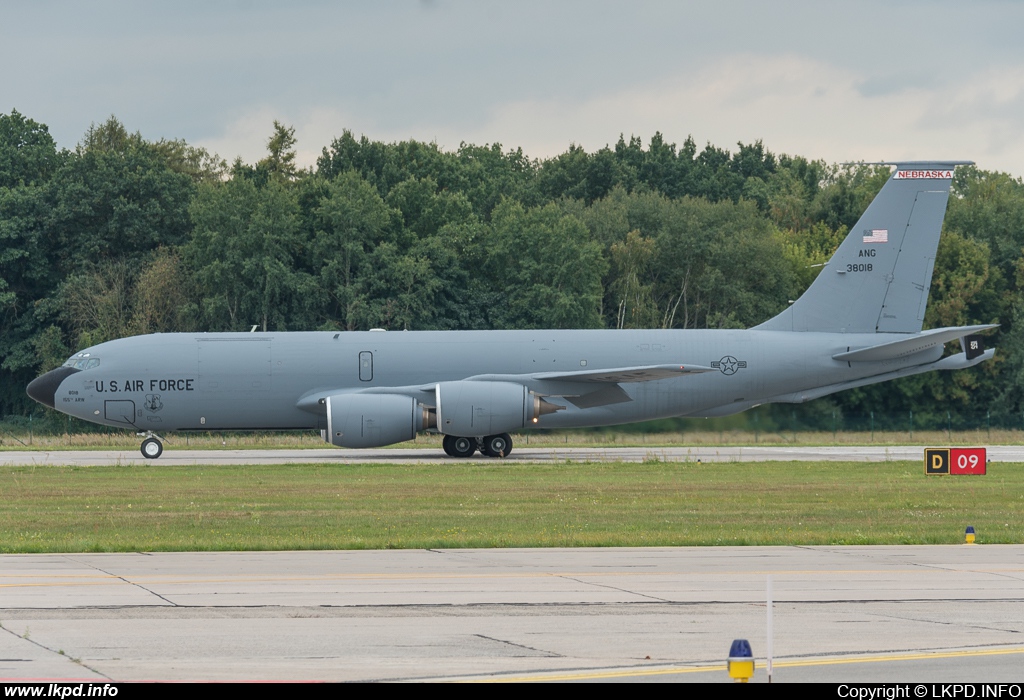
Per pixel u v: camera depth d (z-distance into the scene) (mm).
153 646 47688
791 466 157000
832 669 44281
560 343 178000
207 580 63750
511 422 170375
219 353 175000
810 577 65250
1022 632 50688
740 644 35969
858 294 182500
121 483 130750
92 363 175125
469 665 44812
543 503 109188
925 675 43438
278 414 176375
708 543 81250
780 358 179875
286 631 50500
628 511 102625
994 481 133500
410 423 169750
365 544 79500
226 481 133500
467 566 69562
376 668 44312
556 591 60438
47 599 57688
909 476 140875
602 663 45188
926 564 70812
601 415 179625
